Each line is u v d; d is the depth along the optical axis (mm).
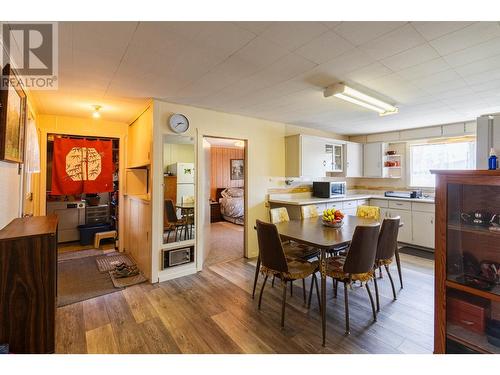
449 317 1499
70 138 4000
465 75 2330
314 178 5129
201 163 3520
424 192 5043
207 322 2236
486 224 1411
